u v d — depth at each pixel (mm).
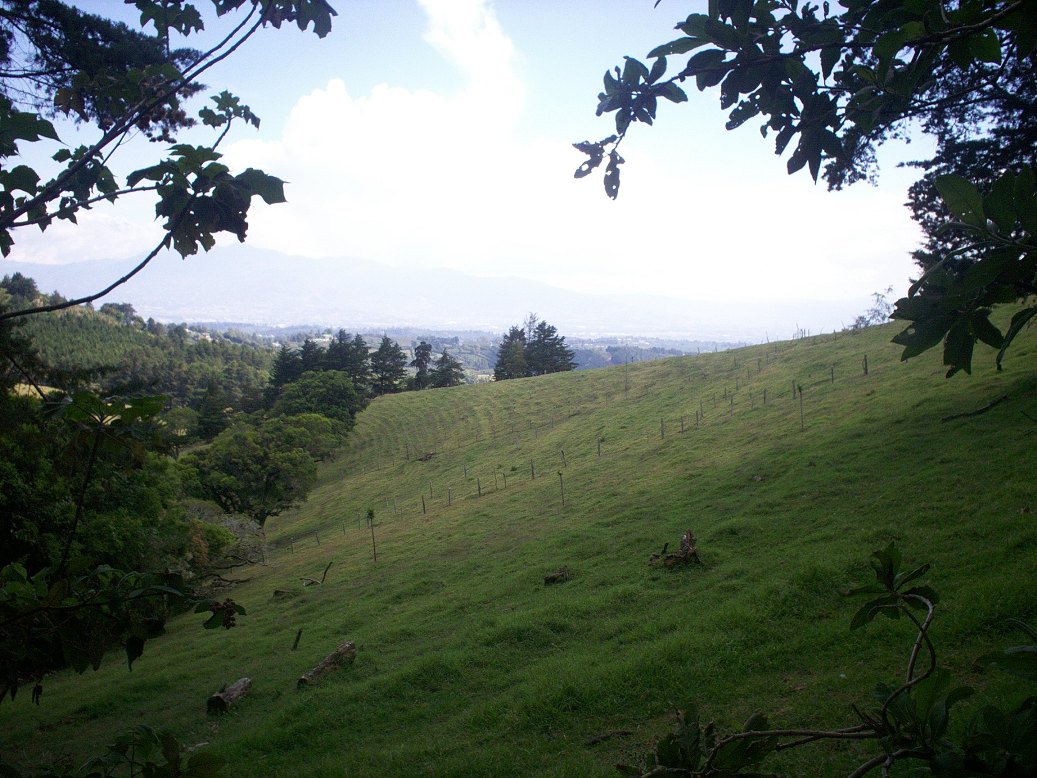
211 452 49219
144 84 3275
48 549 19812
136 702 16469
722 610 13352
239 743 12188
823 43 2010
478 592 20312
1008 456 17688
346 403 71500
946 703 1481
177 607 2459
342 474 61750
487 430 62156
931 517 15312
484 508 34812
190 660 20062
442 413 72688
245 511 48031
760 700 9898
